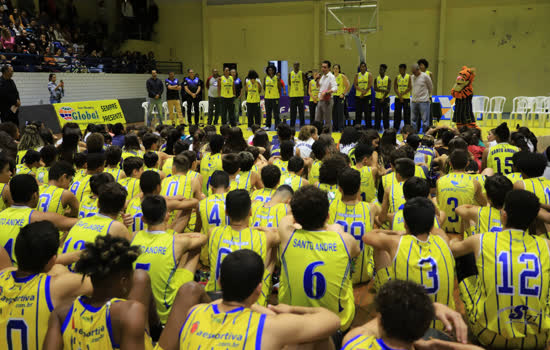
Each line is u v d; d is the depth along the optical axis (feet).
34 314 6.53
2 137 17.67
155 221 9.23
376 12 45.52
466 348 5.38
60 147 18.42
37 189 10.37
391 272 8.66
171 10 62.69
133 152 19.02
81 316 5.67
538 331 7.93
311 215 8.21
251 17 59.82
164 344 6.40
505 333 8.01
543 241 8.02
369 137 20.47
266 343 5.16
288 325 5.29
